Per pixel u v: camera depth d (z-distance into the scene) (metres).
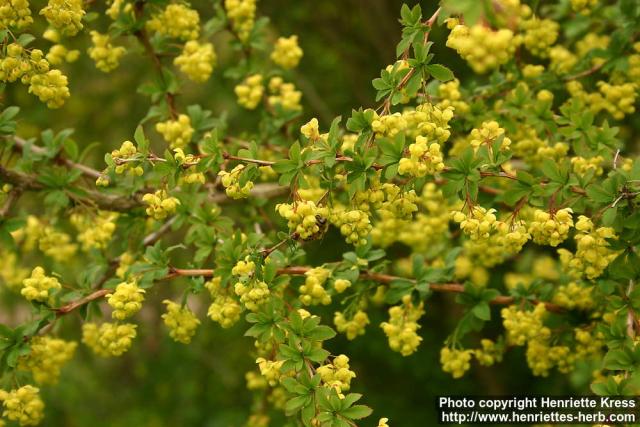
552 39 3.51
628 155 4.45
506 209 3.47
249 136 3.96
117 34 3.34
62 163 3.49
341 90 6.64
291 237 2.54
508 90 3.55
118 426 6.48
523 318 3.10
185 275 2.94
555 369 6.18
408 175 2.50
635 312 2.64
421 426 6.11
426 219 3.66
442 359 3.21
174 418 6.55
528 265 4.67
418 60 2.42
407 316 3.10
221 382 6.76
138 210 3.54
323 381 2.45
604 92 3.42
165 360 6.79
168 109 3.57
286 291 3.41
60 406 6.25
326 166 2.48
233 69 3.87
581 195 2.63
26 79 2.68
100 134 6.56
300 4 6.30
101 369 6.72
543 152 3.22
